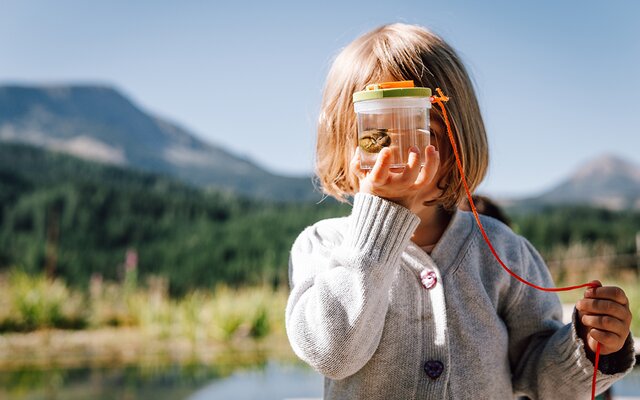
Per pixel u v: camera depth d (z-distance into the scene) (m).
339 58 1.64
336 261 1.39
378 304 1.35
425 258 1.52
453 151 1.53
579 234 18.39
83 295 12.48
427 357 1.46
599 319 1.40
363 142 1.32
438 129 1.52
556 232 18.42
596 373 1.43
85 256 18.77
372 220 1.35
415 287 1.50
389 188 1.32
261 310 10.48
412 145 1.29
